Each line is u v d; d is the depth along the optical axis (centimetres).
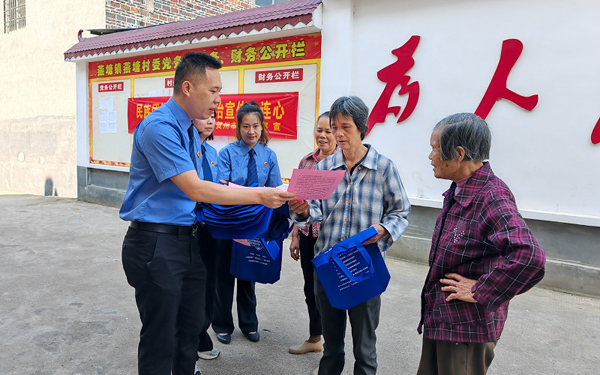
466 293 141
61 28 881
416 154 446
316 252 210
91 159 782
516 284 128
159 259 181
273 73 537
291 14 486
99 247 503
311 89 510
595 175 364
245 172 280
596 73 357
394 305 348
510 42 389
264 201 173
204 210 215
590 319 326
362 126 191
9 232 570
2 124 1052
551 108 377
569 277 376
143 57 679
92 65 754
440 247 155
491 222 139
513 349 281
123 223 632
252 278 262
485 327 144
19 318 312
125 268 188
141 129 179
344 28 472
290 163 535
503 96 396
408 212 200
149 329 186
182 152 175
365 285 190
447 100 425
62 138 912
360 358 202
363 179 199
